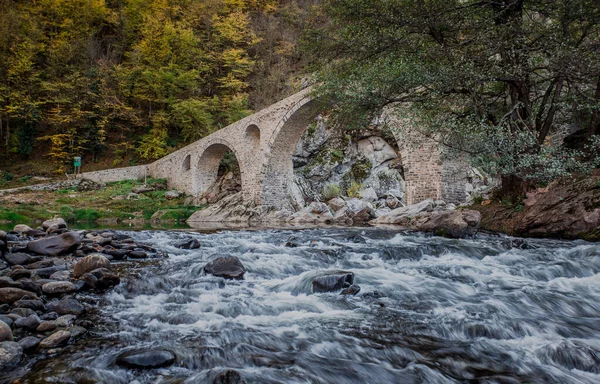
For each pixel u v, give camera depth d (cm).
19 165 3534
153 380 309
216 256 820
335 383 315
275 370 327
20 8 4044
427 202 1789
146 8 4466
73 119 3634
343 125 1593
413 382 324
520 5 1226
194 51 4066
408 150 1906
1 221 2098
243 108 3812
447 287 600
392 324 442
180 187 3403
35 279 568
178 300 520
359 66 1475
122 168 3581
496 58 1255
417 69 1212
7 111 3544
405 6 1277
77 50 3969
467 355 373
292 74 4091
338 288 571
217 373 303
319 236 1156
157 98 4025
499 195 1366
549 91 1258
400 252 834
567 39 1139
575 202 1045
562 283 631
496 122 1295
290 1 4809
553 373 347
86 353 352
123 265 712
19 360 333
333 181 3053
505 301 535
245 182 2820
